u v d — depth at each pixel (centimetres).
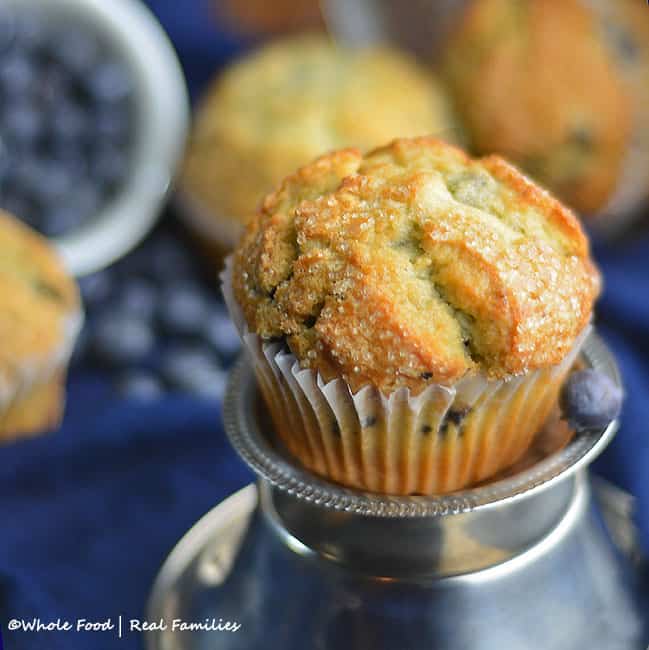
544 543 29
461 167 29
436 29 58
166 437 39
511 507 28
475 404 27
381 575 28
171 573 32
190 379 44
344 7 59
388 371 27
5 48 48
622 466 37
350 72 50
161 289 48
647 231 52
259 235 29
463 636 28
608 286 47
